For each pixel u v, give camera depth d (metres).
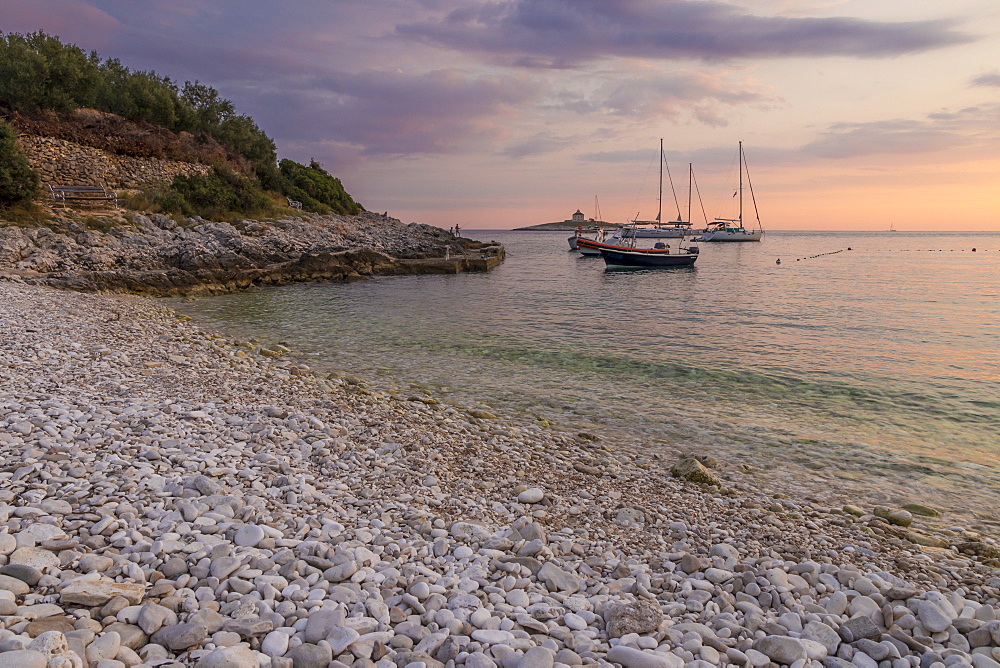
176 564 4.45
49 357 11.39
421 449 8.45
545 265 64.25
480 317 25.64
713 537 6.42
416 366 16.19
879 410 12.68
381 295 33.56
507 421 11.42
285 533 5.36
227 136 52.47
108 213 33.97
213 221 40.06
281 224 43.59
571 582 5.03
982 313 27.45
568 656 3.82
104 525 4.88
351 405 10.88
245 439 7.89
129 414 8.12
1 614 3.48
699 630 4.38
